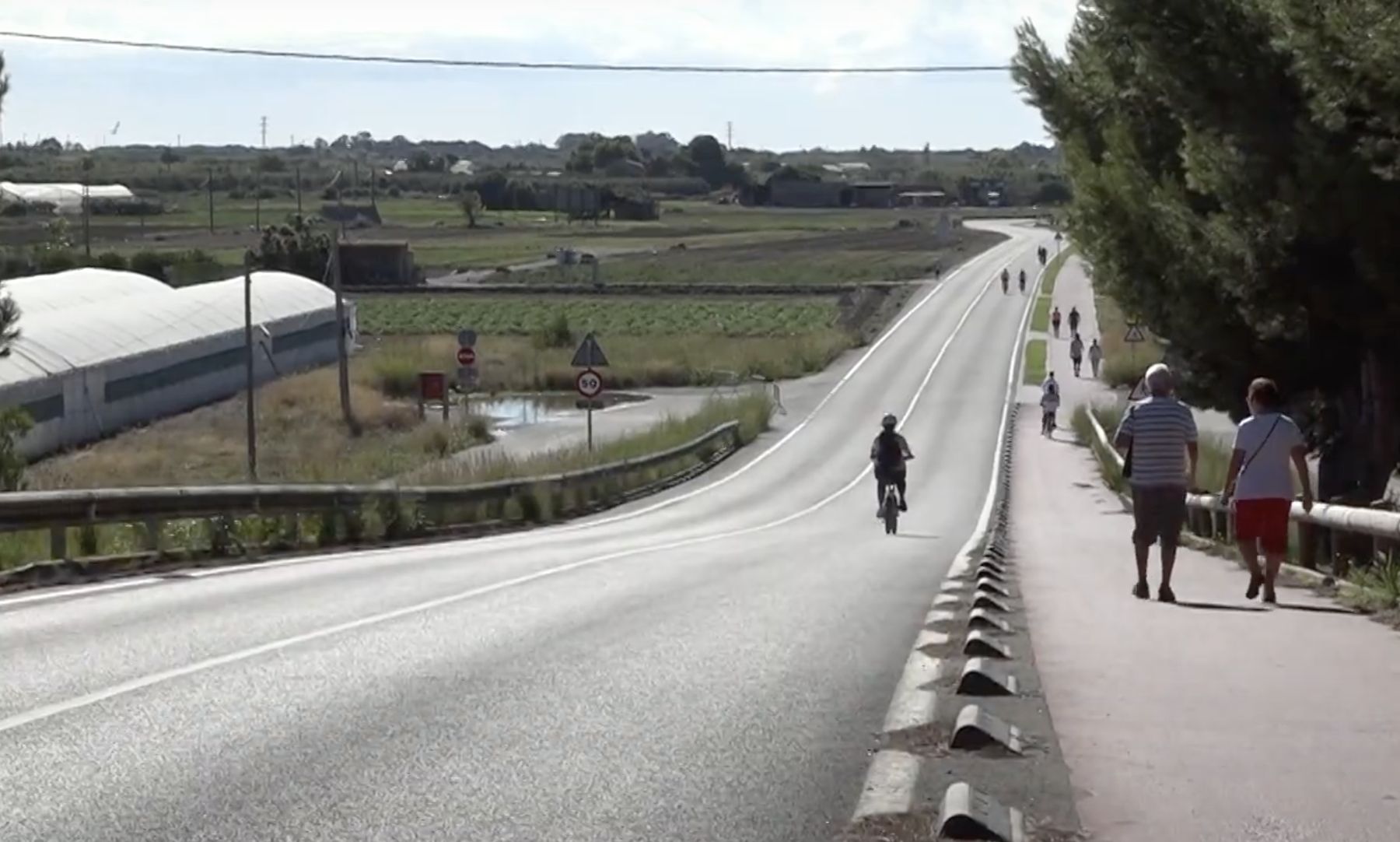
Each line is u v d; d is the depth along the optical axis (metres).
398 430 57.69
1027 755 8.69
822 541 29.52
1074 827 7.29
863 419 67.00
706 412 60.75
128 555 20.23
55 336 57.16
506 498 34.81
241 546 22.72
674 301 116.06
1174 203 24.27
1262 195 21.50
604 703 10.31
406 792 7.99
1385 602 14.57
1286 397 25.88
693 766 8.55
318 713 9.99
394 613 14.95
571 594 16.77
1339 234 20.36
